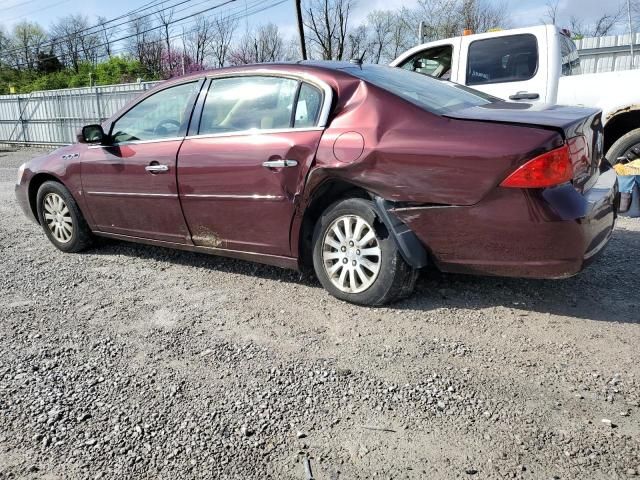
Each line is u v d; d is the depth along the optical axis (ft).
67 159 16.07
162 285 13.70
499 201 9.61
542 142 9.29
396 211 10.62
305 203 11.60
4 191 31.60
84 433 7.81
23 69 185.37
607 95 18.30
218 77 13.38
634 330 10.16
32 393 8.89
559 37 19.97
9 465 7.22
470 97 12.87
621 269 13.33
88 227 16.52
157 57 164.35
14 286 14.03
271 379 9.02
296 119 11.87
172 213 13.83
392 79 12.24
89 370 9.57
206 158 12.86
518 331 10.30
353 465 6.95
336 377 8.99
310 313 11.52
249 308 11.98
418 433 7.51
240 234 12.77
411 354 9.62
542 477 6.56
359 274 11.49
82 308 12.41
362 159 10.71
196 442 7.51
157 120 14.30
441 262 10.61
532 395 8.25
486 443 7.23
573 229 9.36
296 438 7.52
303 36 76.54
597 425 7.48
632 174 17.69
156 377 9.25
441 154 9.96
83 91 64.13
